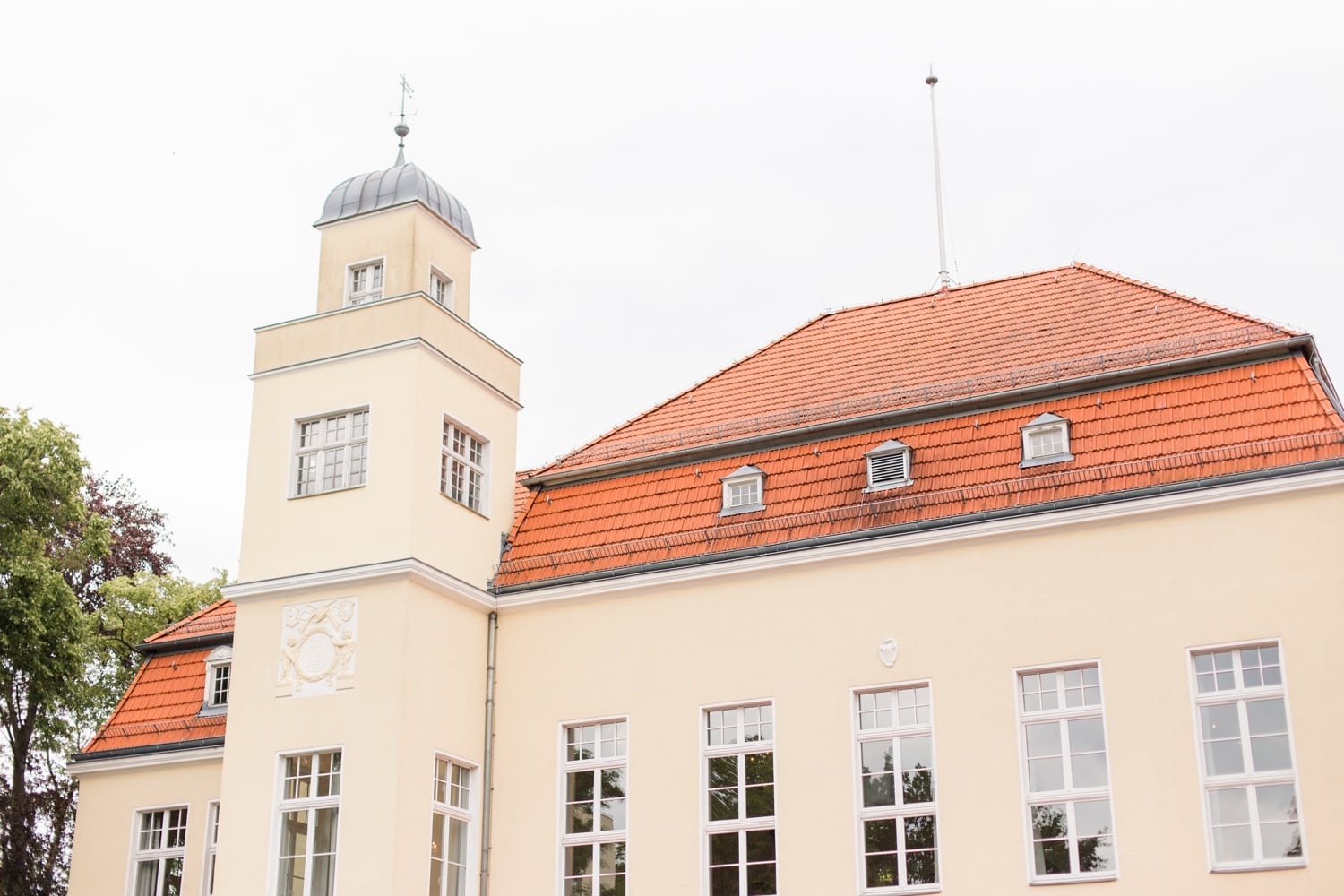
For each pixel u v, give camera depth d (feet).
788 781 66.80
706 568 71.31
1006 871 61.31
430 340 76.28
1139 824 59.57
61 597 100.78
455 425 77.82
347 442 76.02
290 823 70.13
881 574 67.77
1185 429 64.44
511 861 71.72
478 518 77.61
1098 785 61.21
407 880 67.51
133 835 84.33
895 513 68.39
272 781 70.64
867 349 82.38
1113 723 61.26
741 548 71.00
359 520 73.51
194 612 124.67
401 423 74.13
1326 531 59.67
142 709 88.22
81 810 86.07
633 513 76.74
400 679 69.51
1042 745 62.80
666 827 68.69
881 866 64.23
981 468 67.97
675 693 70.69
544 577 76.13
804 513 70.95
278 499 76.07
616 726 72.38
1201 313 71.82
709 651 70.59
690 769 69.10
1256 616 59.98
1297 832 57.26
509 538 79.46
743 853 67.00
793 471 73.41
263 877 69.21
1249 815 58.34
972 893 61.67
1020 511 64.90
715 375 85.46
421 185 81.56
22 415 103.50
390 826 67.31
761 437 75.25
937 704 64.75
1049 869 61.05
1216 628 60.54
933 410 71.31
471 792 73.36
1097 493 63.87
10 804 107.24
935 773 63.93
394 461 73.67
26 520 101.96
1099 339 73.20
